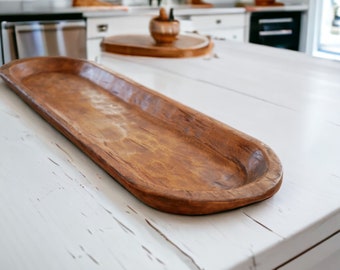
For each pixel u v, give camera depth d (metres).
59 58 1.28
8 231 0.48
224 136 0.74
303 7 3.93
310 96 1.11
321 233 0.53
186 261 0.44
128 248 0.46
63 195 0.57
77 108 0.95
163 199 0.51
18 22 2.68
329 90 1.17
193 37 1.92
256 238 0.48
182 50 1.59
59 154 0.71
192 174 0.65
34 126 0.84
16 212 0.52
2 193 0.57
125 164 0.62
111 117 0.90
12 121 0.86
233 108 0.99
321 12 3.91
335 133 0.83
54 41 2.79
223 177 0.65
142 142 0.77
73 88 1.11
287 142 0.78
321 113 0.97
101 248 0.46
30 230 0.49
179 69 1.41
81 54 2.95
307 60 1.59
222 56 1.65
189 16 3.39
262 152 0.66
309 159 0.71
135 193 0.55
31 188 0.59
